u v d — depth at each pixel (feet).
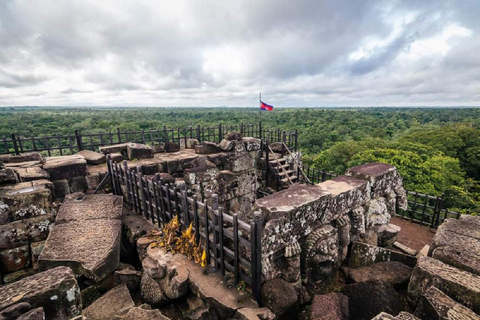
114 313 9.14
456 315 6.88
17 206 11.58
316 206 10.64
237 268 9.37
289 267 9.87
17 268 11.80
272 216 9.39
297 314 9.28
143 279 11.12
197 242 11.02
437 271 8.59
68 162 16.39
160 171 18.83
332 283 11.51
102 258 9.93
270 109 39.11
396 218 21.11
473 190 69.36
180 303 10.53
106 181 17.46
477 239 10.12
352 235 12.94
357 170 14.39
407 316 7.14
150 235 12.69
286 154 27.76
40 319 4.72
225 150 22.40
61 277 5.76
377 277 11.00
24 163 16.01
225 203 20.08
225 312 8.71
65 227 11.52
